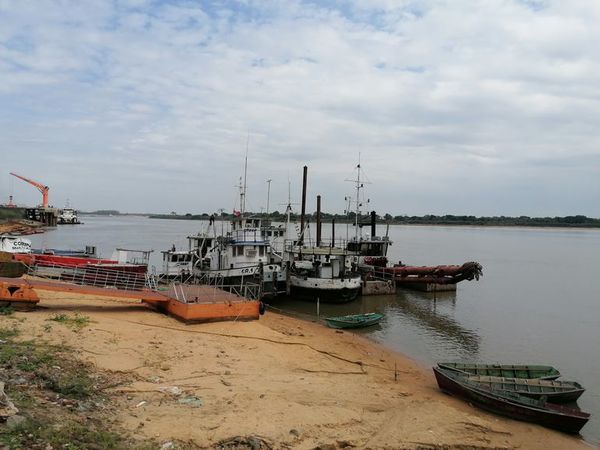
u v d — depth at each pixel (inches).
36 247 3496.6
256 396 647.1
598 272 2994.6
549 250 5088.6
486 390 755.4
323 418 597.3
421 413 671.1
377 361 994.7
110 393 591.2
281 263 1748.3
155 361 759.1
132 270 1601.9
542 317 1614.2
